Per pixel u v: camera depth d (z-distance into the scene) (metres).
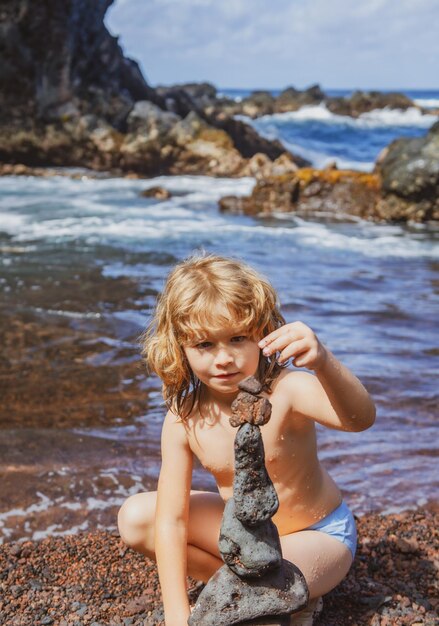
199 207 16.12
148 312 7.27
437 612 2.62
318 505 2.55
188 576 2.82
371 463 3.99
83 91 24.44
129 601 2.72
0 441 4.24
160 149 23.12
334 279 8.91
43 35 23.20
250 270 2.31
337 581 2.52
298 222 14.24
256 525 2.07
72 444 4.22
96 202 16.70
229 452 2.43
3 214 14.63
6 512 3.45
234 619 2.08
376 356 5.86
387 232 13.23
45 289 8.32
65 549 3.12
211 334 2.19
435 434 4.37
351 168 26.86
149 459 4.05
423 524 3.32
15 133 23.02
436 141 14.61
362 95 60.34
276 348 2.12
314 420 2.43
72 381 5.34
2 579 2.89
